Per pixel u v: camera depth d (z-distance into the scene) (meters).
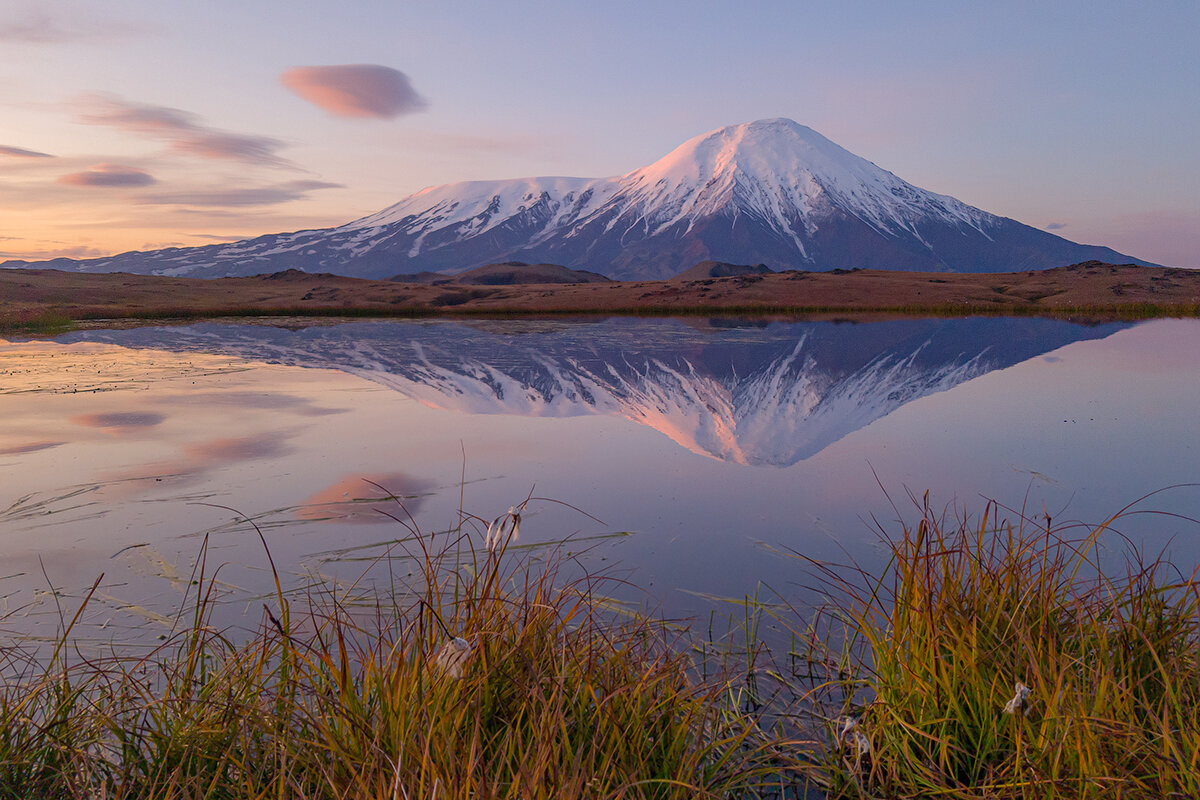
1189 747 2.64
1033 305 52.84
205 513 7.09
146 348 28.45
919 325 38.94
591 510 7.21
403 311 62.53
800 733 3.42
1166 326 35.47
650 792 2.73
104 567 5.69
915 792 2.89
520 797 2.37
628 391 16.19
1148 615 3.41
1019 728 2.79
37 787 2.86
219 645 4.18
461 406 13.98
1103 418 11.97
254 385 16.94
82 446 10.20
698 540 6.27
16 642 4.37
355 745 2.68
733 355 24.31
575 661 3.18
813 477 8.53
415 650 3.06
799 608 4.84
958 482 8.18
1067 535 6.11
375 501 7.51
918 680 3.14
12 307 57.16
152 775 2.87
